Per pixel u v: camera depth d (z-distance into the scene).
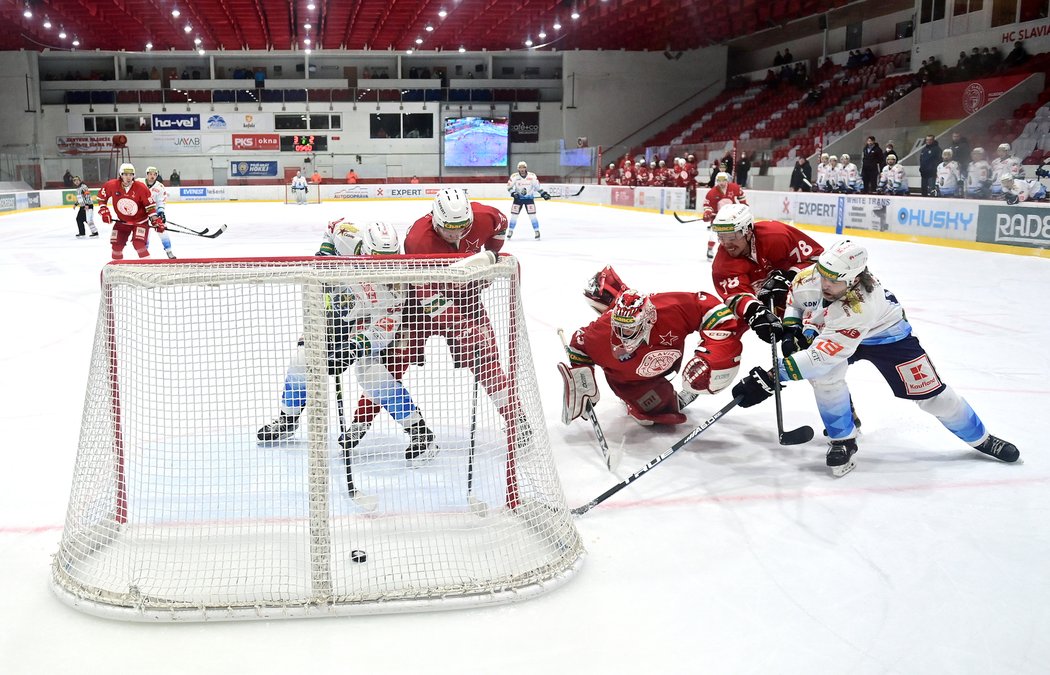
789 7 24.25
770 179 20.72
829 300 3.22
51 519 3.04
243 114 32.00
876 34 26.45
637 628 2.35
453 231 3.39
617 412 4.42
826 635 2.33
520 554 2.64
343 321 2.62
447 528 2.76
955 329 6.61
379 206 26.31
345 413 2.76
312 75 34.59
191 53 33.25
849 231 15.09
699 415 4.35
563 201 28.55
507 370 2.74
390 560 2.58
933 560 2.76
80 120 31.61
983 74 19.45
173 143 31.94
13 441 3.92
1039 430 4.08
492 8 26.50
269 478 3.00
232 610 2.35
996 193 13.18
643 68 33.94
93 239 15.13
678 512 3.13
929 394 3.47
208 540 2.67
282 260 2.64
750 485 3.39
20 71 30.98
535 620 2.39
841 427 3.43
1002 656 2.23
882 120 20.75
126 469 2.66
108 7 25.67
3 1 23.28
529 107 33.62
